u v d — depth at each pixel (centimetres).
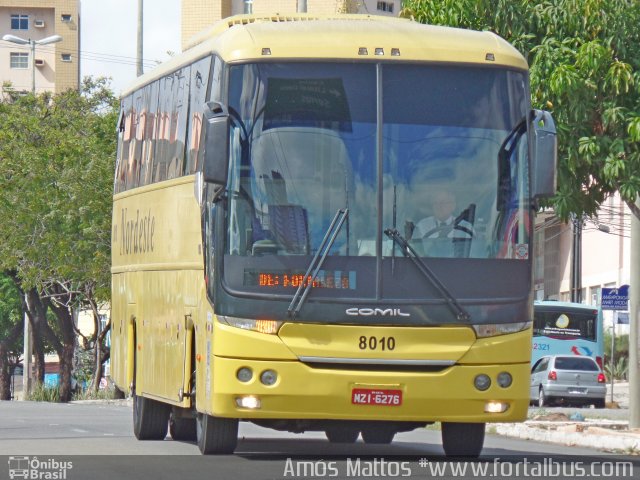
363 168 2441
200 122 2662
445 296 2423
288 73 2462
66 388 10312
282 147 2439
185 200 2766
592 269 10950
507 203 2478
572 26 3547
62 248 9006
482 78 2508
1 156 9331
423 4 3712
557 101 3534
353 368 2412
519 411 2456
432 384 2411
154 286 3058
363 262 2416
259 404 2403
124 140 3588
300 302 2392
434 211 2447
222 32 2694
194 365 2697
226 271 2420
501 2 3578
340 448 3125
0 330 14675
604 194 3750
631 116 3519
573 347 8456
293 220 2420
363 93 2467
